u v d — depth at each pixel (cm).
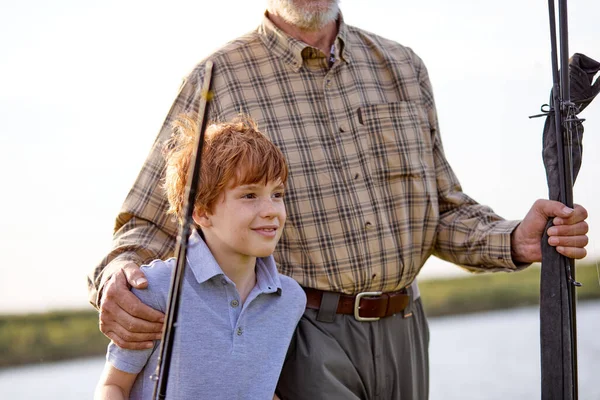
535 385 645
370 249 273
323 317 268
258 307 233
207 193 222
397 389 283
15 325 932
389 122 282
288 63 278
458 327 937
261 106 276
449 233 297
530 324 944
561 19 235
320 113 277
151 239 273
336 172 274
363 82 286
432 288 1089
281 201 229
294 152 272
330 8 274
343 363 269
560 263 242
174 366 219
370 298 273
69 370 815
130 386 227
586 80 244
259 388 227
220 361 222
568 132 240
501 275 1102
